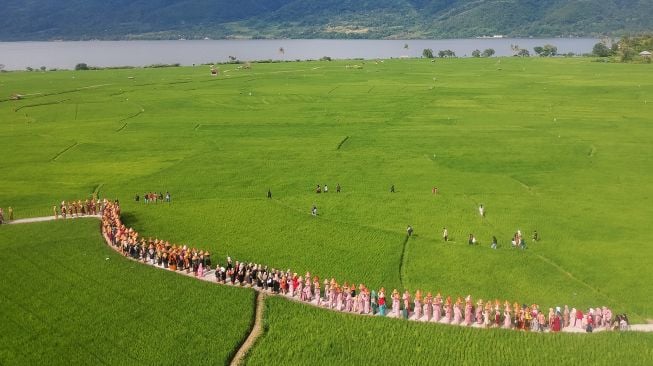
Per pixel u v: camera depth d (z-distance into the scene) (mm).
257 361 56656
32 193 110250
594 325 63062
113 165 130375
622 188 110188
